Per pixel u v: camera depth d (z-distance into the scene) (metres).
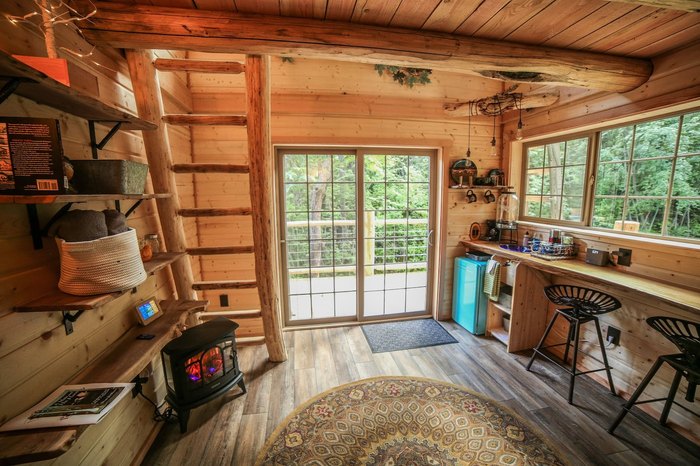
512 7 1.50
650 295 1.75
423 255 3.57
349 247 3.38
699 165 1.89
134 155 1.89
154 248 1.96
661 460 1.67
